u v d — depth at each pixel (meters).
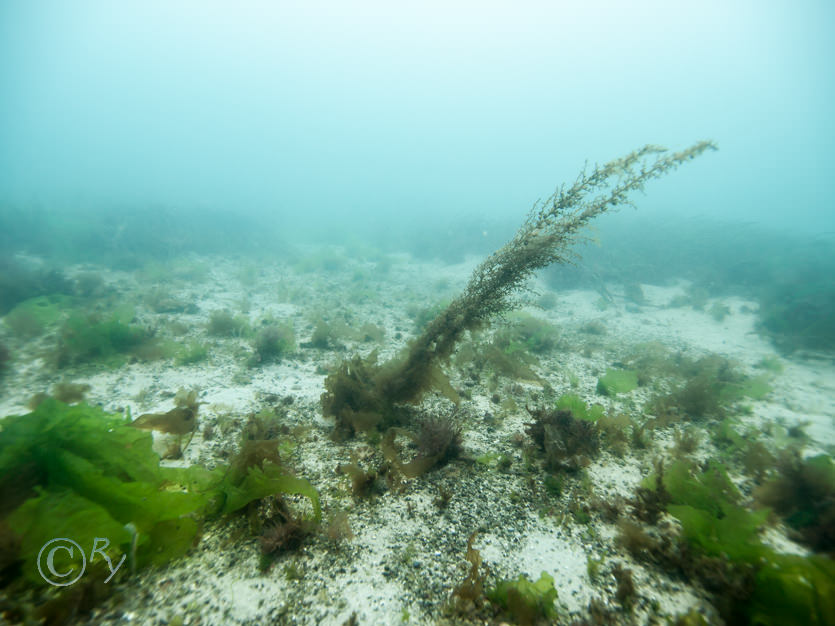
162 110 118.81
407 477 3.65
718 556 2.62
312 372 6.32
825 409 5.69
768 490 3.39
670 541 2.96
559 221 3.77
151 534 2.44
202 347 6.55
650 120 110.75
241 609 2.27
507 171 110.38
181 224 19.36
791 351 8.27
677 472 3.38
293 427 4.48
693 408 5.40
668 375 6.88
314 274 15.52
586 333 9.62
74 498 2.35
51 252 14.32
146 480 2.76
